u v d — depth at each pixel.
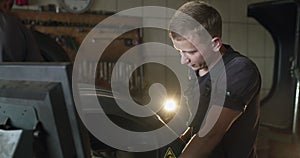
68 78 0.58
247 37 3.94
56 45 2.55
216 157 1.13
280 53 3.45
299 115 2.86
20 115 0.63
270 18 3.32
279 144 3.13
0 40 1.06
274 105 3.41
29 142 0.61
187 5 1.04
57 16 2.98
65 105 0.59
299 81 2.84
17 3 2.83
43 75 0.60
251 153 1.23
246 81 1.01
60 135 0.60
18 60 1.12
